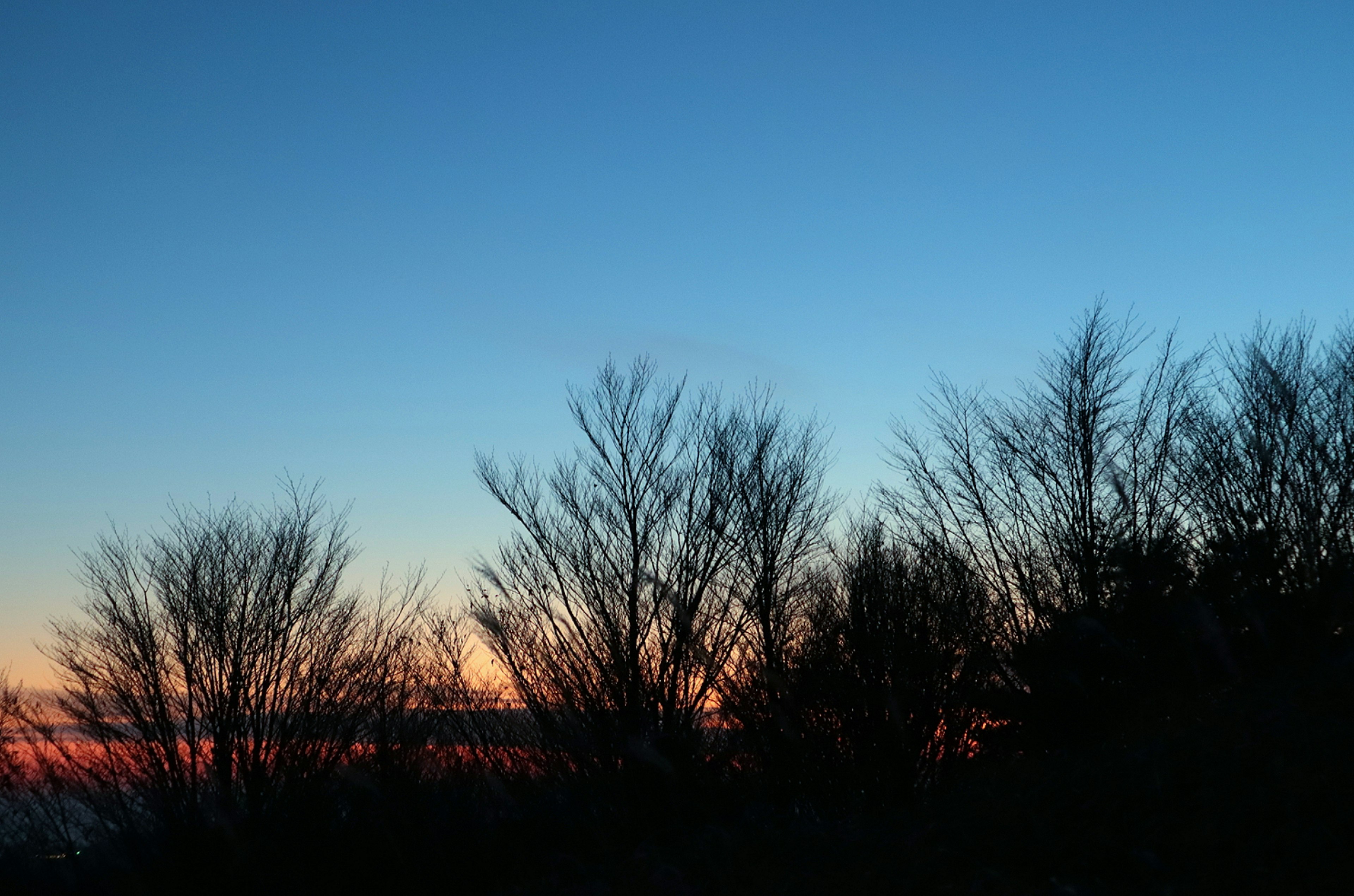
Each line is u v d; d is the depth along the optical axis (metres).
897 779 14.55
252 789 18.92
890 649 15.02
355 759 18.86
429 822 17.59
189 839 18.11
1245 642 13.76
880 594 15.65
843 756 14.97
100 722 19.06
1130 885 7.26
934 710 14.99
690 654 17.66
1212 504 18.23
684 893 10.04
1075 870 7.79
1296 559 14.77
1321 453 16.97
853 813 13.45
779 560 18.44
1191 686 13.73
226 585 20.16
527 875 14.95
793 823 11.70
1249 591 14.09
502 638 17.45
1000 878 7.82
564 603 18.36
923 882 8.34
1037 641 16.36
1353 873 6.50
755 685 16.42
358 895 17.27
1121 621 15.45
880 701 14.70
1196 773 8.67
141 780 18.97
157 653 19.45
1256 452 16.89
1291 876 6.71
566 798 17.34
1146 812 8.33
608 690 17.48
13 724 18.75
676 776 16.44
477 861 16.78
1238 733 9.33
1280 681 11.39
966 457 20.25
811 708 15.41
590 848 15.91
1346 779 7.73
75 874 17.66
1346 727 8.70
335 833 18.30
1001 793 10.23
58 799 18.70
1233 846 7.38
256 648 19.94
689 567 18.11
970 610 16.64
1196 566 15.82
